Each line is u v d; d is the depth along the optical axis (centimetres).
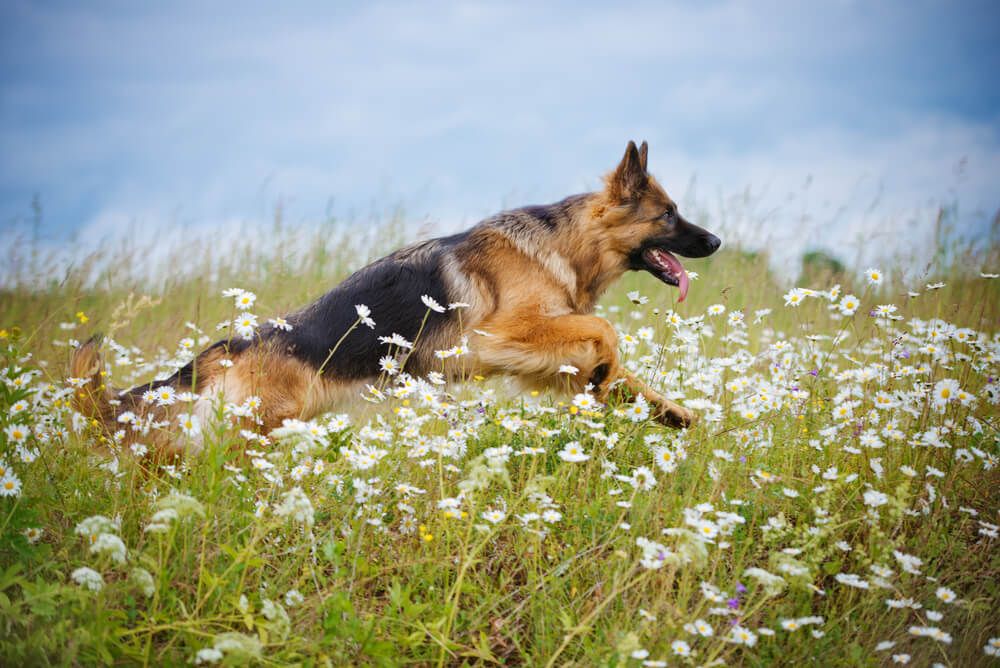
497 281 522
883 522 351
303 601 276
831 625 293
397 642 276
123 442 421
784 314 776
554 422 418
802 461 388
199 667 248
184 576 294
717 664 260
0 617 250
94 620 250
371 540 333
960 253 778
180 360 512
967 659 286
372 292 498
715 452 347
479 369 509
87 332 742
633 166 559
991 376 419
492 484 363
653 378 482
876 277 475
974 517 370
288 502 255
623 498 356
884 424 416
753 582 306
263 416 460
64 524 320
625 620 282
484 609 302
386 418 471
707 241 575
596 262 562
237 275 938
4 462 312
